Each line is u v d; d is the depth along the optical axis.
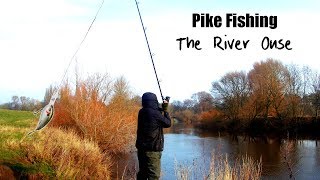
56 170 11.33
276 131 54.31
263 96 57.09
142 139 6.57
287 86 56.69
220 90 67.19
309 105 58.47
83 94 25.05
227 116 65.06
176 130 61.53
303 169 21.67
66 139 16.98
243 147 33.16
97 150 17.34
